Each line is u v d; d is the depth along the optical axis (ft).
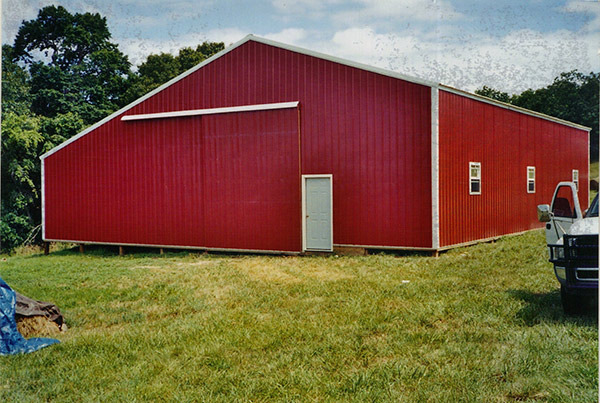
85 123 81.41
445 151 40.55
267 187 44.96
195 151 48.26
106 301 27.53
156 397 14.42
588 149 73.10
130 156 51.70
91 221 53.88
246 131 45.85
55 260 49.60
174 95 49.83
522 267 32.53
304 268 36.47
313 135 43.60
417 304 23.52
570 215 23.13
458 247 42.39
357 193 41.93
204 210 47.85
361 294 26.30
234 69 46.91
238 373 15.88
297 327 20.39
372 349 17.52
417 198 39.65
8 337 19.13
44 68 79.51
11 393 15.07
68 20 79.10
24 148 75.05
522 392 13.56
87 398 14.49
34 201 78.79
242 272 35.47
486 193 47.67
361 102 41.70
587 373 14.08
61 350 18.81
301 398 13.97
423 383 14.44
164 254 49.29
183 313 24.17
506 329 18.97
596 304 20.11
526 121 56.54
